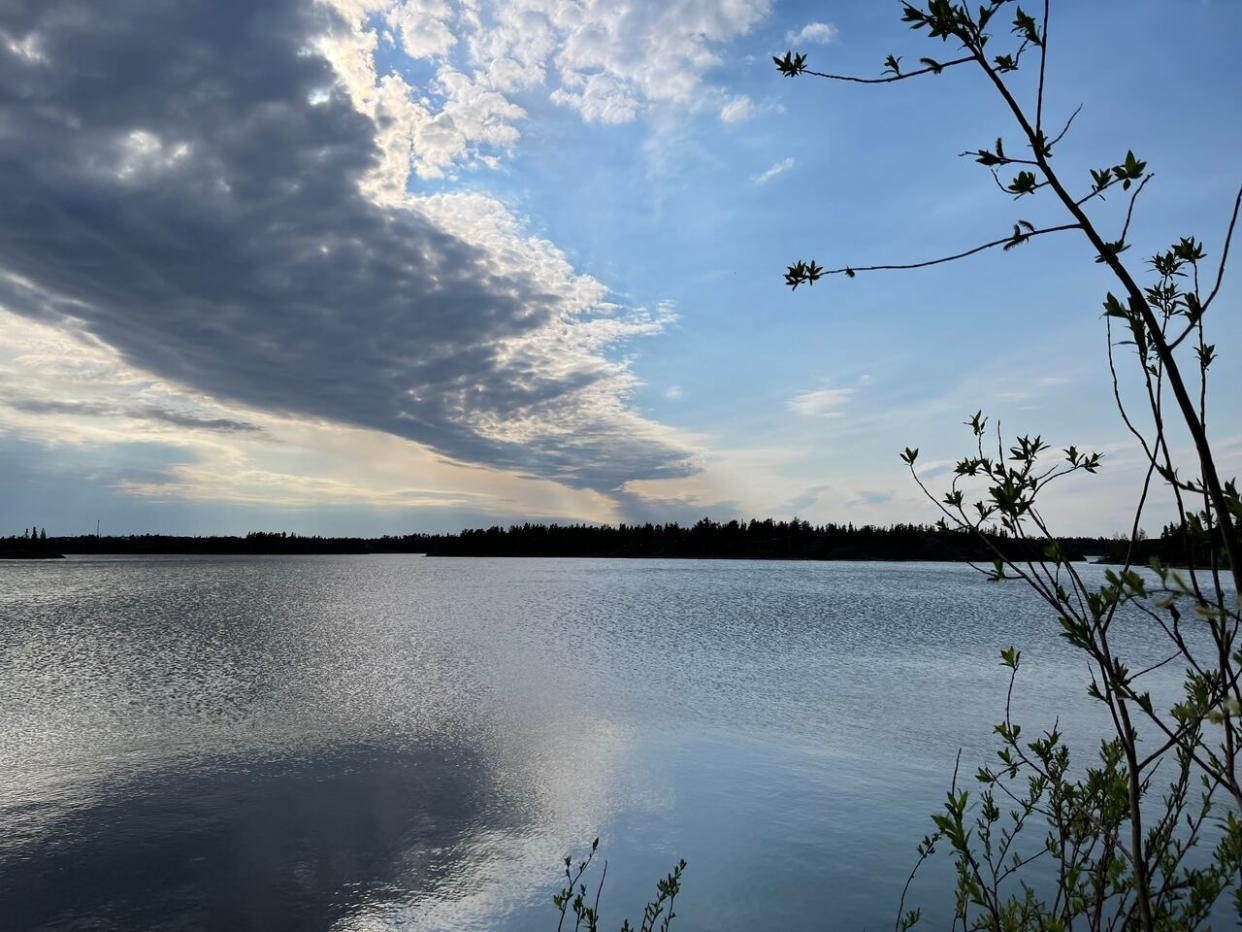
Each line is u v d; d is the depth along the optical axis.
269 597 68.88
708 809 11.65
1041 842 9.59
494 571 139.50
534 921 8.26
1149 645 31.48
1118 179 1.56
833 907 8.34
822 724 17.30
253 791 12.89
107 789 13.10
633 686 22.70
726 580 102.12
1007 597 71.44
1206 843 8.38
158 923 8.38
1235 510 1.46
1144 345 1.66
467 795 12.52
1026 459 2.08
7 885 9.32
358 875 9.48
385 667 27.05
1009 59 1.67
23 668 27.36
